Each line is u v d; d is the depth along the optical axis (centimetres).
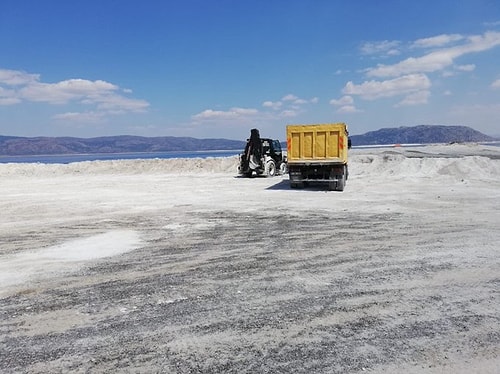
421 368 335
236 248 762
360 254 693
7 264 681
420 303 471
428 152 4000
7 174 3059
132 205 1374
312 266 630
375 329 407
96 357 363
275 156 2616
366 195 1510
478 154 3603
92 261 692
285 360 351
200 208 1277
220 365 346
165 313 459
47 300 507
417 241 777
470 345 371
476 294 495
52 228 1004
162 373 335
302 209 1217
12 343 393
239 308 468
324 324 421
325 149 1691
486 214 1056
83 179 2644
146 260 690
